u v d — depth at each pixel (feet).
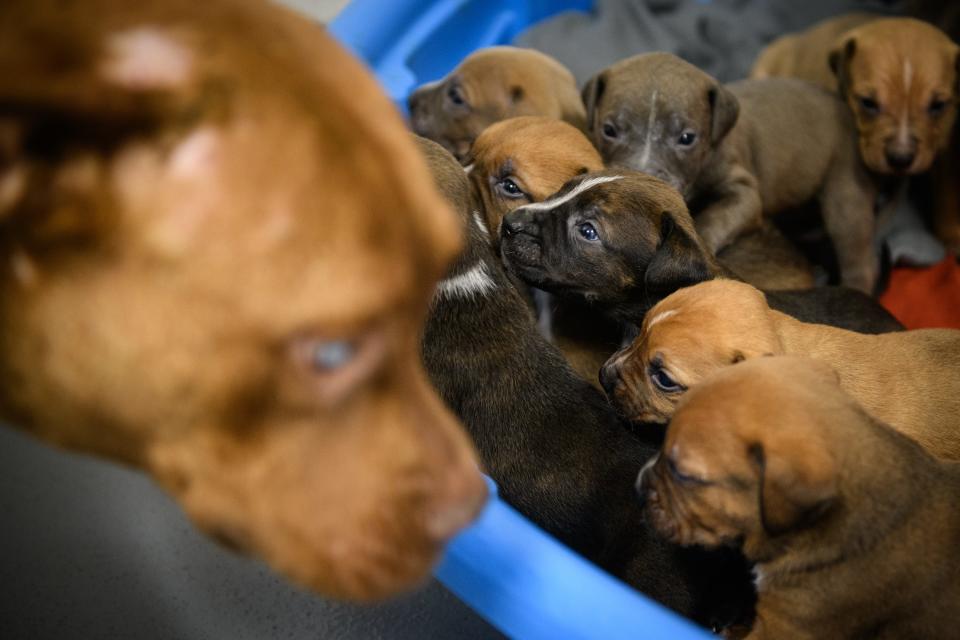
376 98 0.96
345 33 2.43
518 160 2.13
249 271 0.88
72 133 0.85
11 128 0.82
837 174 2.63
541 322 2.24
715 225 2.43
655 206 2.01
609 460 1.85
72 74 0.82
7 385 0.98
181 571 2.04
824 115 2.62
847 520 1.63
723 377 1.65
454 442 1.12
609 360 1.95
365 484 1.03
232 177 0.87
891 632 1.65
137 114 0.85
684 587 1.79
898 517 1.63
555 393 1.92
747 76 2.97
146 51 0.85
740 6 3.08
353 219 0.89
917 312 2.54
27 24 0.82
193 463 1.01
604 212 2.01
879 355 1.93
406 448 1.04
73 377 0.95
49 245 0.87
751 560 1.69
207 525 1.07
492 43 2.83
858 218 2.61
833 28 2.81
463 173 1.94
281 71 0.89
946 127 2.57
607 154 2.41
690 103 2.35
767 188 2.60
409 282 0.94
